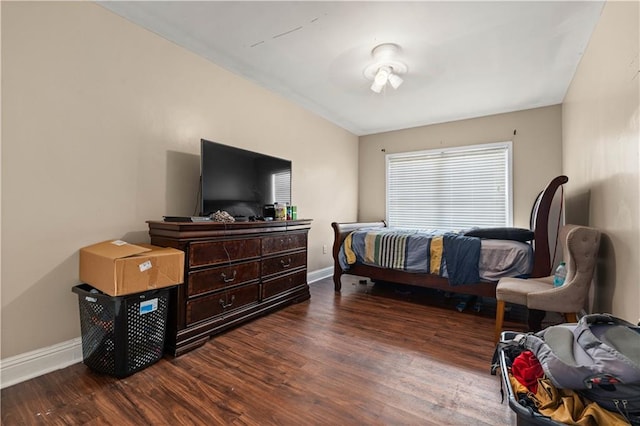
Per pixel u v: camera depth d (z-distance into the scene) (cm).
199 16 206
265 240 266
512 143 392
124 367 166
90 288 182
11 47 160
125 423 132
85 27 188
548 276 250
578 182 272
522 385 102
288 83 314
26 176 166
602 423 82
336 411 141
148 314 177
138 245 200
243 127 300
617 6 169
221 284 224
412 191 470
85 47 189
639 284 141
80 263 185
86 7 189
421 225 461
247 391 156
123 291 160
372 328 242
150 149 224
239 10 200
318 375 172
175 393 154
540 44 237
